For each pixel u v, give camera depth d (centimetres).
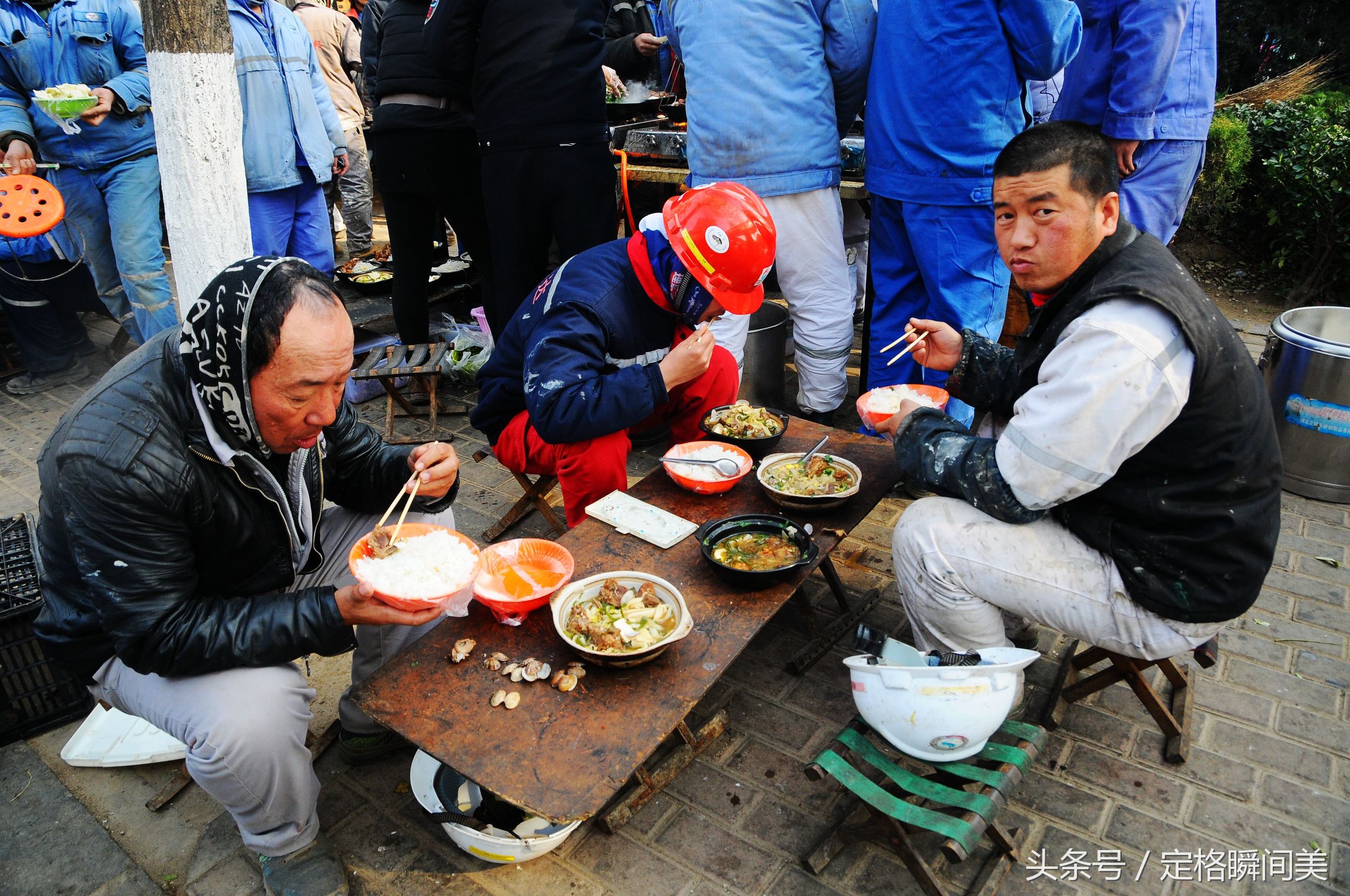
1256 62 991
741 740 251
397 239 457
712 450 286
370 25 622
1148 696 243
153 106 279
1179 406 189
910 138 345
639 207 576
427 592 186
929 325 279
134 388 175
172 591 177
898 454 239
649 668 197
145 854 221
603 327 267
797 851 216
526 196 404
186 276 293
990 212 345
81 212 466
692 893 205
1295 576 324
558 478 296
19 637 250
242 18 475
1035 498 206
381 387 498
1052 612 222
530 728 181
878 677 196
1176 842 218
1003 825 223
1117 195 207
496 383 305
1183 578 204
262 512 196
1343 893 204
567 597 213
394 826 225
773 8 357
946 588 229
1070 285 215
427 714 185
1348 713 258
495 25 377
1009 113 335
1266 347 395
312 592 185
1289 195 616
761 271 250
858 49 364
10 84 438
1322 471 373
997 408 279
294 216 545
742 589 222
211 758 181
